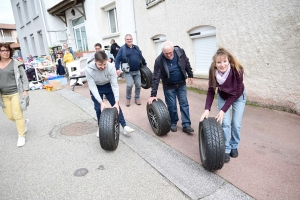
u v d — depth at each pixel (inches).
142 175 112.7
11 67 147.3
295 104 175.8
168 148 137.3
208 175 108.7
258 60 194.2
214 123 106.1
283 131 149.7
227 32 215.3
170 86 150.6
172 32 289.0
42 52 625.9
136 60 209.8
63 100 269.7
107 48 394.9
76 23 516.1
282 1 167.2
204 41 259.4
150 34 330.0
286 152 124.5
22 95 151.9
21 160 134.2
